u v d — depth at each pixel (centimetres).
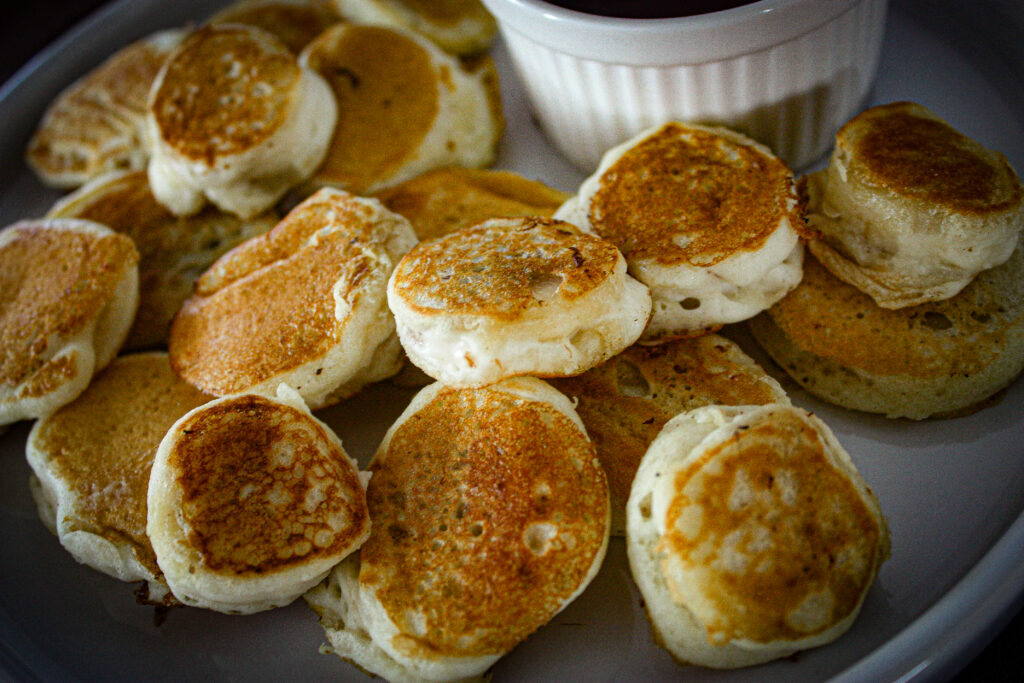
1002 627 24
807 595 23
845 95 31
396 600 25
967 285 28
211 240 32
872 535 24
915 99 32
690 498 24
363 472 27
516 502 25
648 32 28
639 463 27
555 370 26
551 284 26
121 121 35
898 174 27
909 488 27
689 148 29
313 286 28
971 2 33
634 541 25
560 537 25
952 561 26
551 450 25
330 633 26
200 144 31
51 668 27
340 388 29
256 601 26
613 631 26
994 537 26
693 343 28
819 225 28
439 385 27
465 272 26
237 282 29
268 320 28
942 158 27
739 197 28
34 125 37
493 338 25
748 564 23
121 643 27
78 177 35
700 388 28
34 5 44
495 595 25
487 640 24
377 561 25
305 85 32
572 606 26
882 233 27
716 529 24
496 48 36
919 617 24
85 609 28
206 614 27
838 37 29
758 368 28
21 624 28
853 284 28
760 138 31
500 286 25
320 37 34
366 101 33
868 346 28
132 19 39
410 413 27
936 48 33
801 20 28
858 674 23
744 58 28
